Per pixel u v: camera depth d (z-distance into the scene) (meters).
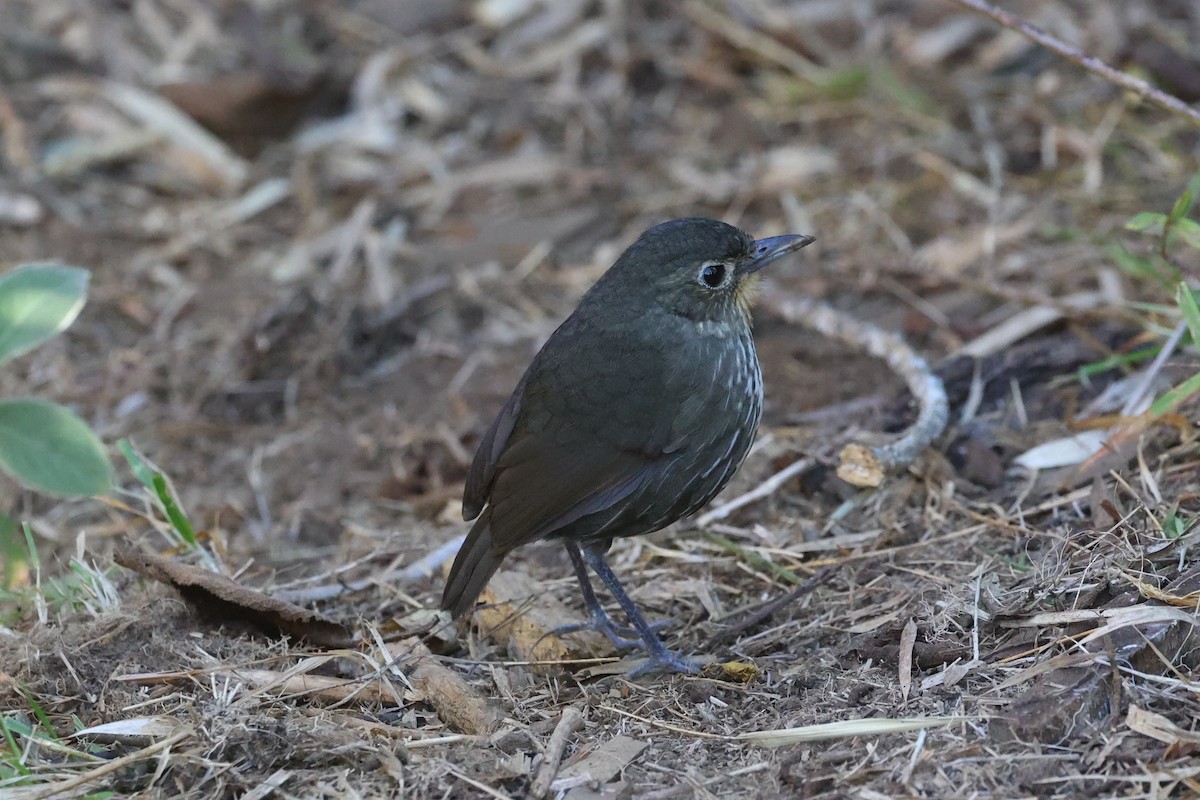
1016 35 16.19
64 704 8.32
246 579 10.46
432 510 11.75
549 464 8.82
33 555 9.56
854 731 7.50
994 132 15.27
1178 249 12.56
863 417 11.45
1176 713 7.11
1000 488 10.30
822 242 14.34
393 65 17.22
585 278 14.50
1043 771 6.90
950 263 13.56
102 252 15.23
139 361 13.74
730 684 8.52
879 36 16.78
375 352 13.85
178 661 8.69
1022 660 7.85
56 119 16.73
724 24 17.11
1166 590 7.95
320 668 8.73
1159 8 16.05
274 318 13.73
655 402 8.84
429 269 14.84
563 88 16.92
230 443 12.86
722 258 9.13
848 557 9.79
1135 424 9.55
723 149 15.96
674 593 9.92
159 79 17.06
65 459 7.65
